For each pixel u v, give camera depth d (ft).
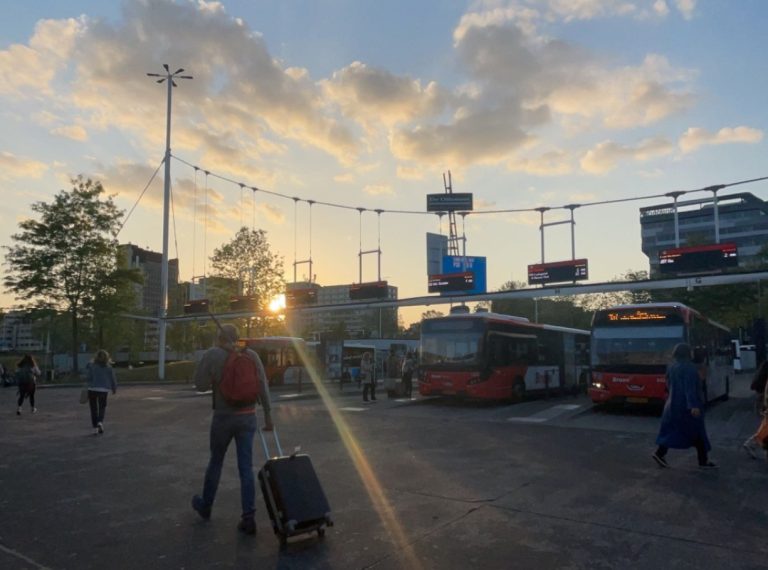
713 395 62.28
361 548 17.15
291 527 16.99
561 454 32.91
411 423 47.55
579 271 99.96
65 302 126.11
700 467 28.99
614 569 15.60
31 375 55.42
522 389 68.64
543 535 18.37
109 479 26.25
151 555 16.60
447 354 63.77
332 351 124.77
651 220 409.69
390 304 117.39
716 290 120.57
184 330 196.75
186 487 24.71
